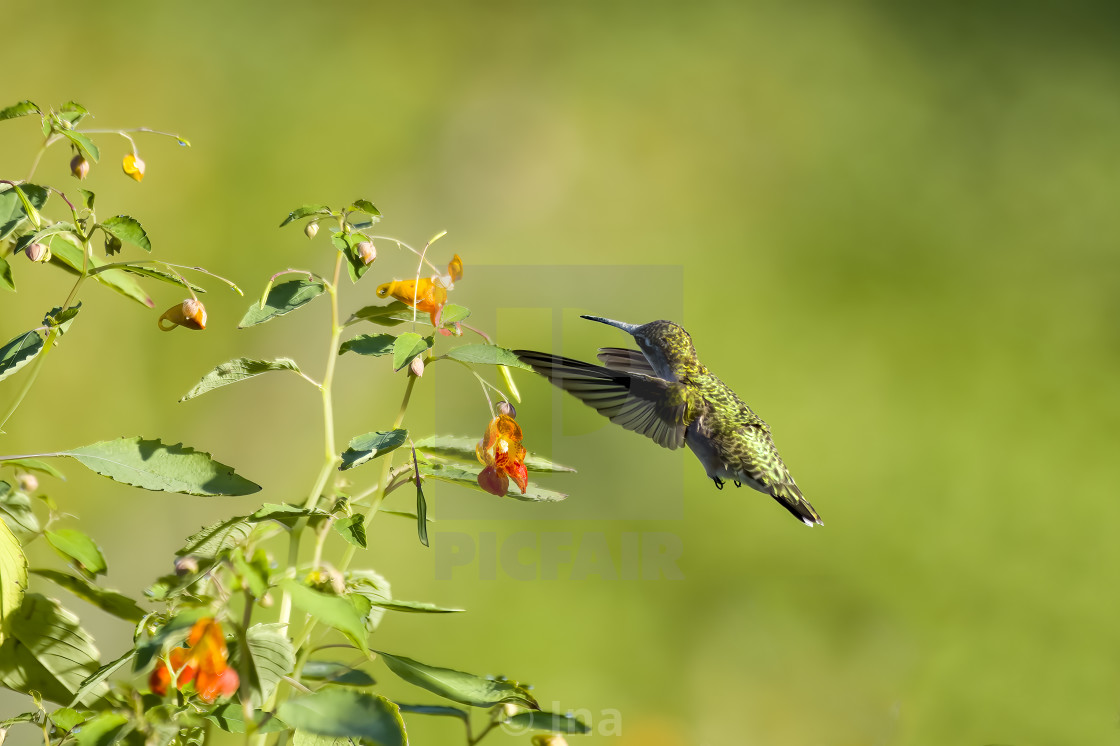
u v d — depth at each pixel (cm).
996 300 1499
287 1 1584
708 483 1113
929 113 1770
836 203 1609
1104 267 1552
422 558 975
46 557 571
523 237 1473
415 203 1473
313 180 1403
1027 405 1334
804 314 1444
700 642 940
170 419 1070
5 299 1038
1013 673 965
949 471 1229
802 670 909
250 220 1341
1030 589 1052
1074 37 1991
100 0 1436
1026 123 1780
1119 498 1192
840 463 1231
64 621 549
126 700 545
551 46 1706
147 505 937
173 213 1312
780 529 1109
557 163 1556
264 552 542
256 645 543
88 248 550
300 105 1490
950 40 1950
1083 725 917
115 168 1311
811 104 1756
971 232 1580
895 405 1320
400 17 1653
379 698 541
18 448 975
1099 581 1072
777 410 1298
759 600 994
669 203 1570
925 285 1487
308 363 1115
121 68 1409
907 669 953
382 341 548
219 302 1190
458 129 1552
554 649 926
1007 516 1170
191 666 542
